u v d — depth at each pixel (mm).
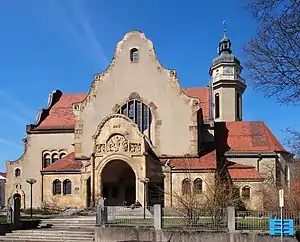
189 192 41531
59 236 34531
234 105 83250
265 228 31125
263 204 49250
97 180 50250
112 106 56438
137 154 49781
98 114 56562
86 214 45438
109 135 50562
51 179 55469
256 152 57969
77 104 57219
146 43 56750
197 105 54781
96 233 33438
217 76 85688
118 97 56500
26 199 62281
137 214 37469
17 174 63250
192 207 34906
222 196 37844
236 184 53844
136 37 57062
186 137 54500
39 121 64625
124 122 50469
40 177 62250
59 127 63094
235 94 83750
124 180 55438
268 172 57094
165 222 33750
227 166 56062
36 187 62281
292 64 16797
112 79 56906
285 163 58906
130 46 57031
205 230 31328
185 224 33219
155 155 54219
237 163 57969
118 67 56969
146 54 56594
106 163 50250
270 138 60594
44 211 52375
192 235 31172
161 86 55781
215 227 32062
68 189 54969
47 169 56000
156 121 55219
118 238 32781
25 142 65562
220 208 33688
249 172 54844
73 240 33688
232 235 30391
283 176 58188
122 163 51781
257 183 53594
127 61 56906
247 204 52875
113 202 54812
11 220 37250
